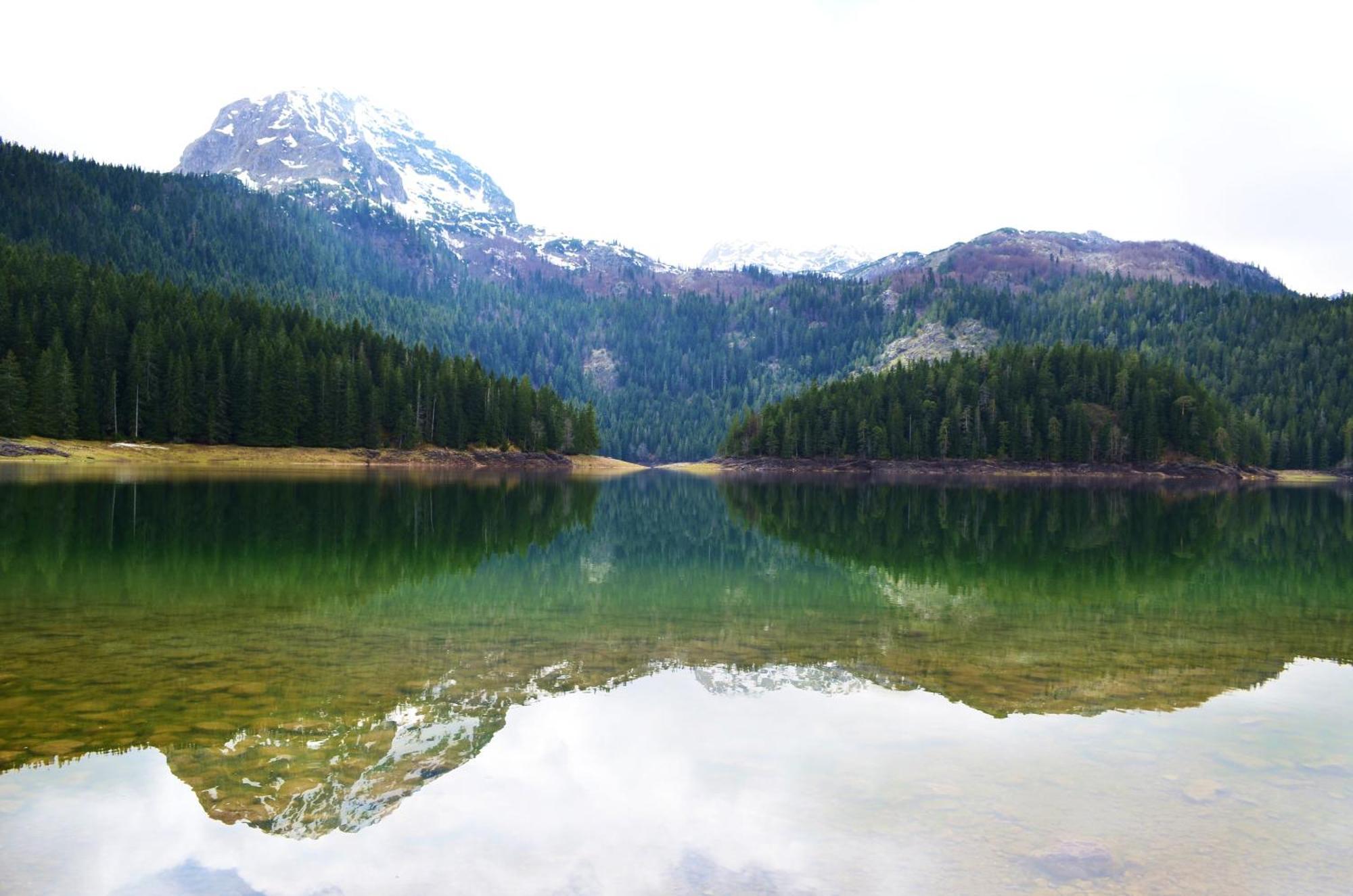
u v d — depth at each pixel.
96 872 6.50
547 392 137.12
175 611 16.84
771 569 25.83
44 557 23.59
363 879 6.48
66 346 91.25
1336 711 11.28
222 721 10.14
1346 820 7.76
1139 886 6.48
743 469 147.50
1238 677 13.18
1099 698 11.92
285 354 102.88
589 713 10.88
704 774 8.85
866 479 126.44
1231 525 46.94
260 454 97.31
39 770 8.53
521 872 6.66
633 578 23.42
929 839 7.29
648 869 6.72
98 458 84.81
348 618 16.58
